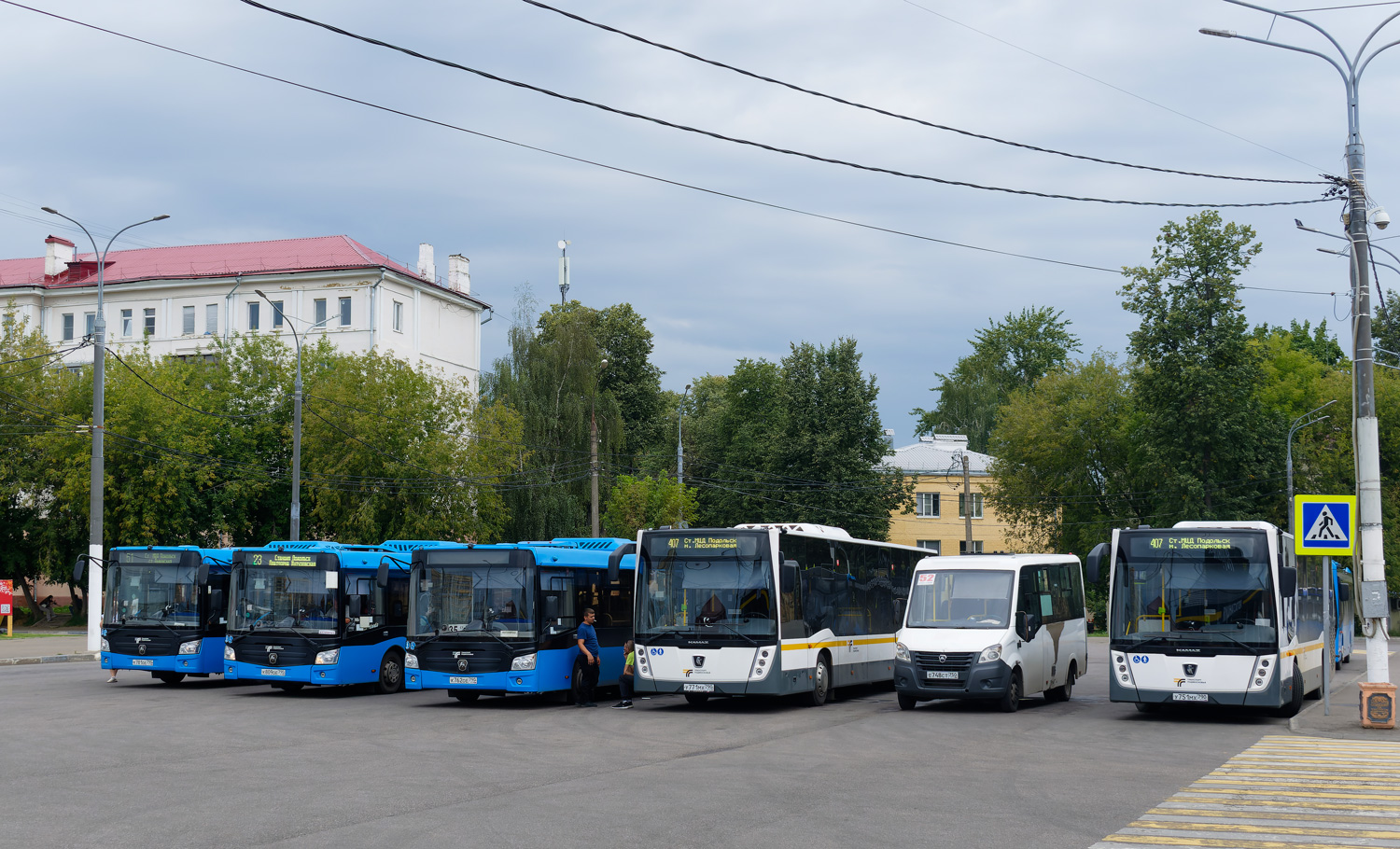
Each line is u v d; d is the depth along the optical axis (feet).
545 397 198.59
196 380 186.50
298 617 81.82
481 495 178.81
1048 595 80.02
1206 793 39.99
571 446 197.98
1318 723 63.57
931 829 33.45
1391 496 216.33
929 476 268.21
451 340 253.24
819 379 238.48
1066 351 322.34
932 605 74.54
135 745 53.88
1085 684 98.27
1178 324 181.27
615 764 47.60
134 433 169.99
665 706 76.69
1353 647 169.68
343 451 169.37
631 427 272.10
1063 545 220.64
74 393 184.96
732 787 41.24
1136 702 67.00
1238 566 66.44
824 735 58.95
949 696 71.05
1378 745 54.70
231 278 234.79
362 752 51.42
